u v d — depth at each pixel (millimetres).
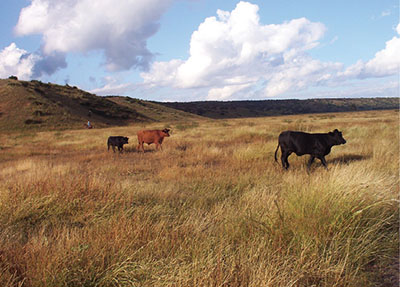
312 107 162375
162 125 42688
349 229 3047
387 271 2482
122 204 4492
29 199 4520
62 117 50312
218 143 15133
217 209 4191
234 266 2395
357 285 2256
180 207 4492
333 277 2367
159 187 5824
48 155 15016
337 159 8516
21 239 3426
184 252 2744
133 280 2395
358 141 11859
